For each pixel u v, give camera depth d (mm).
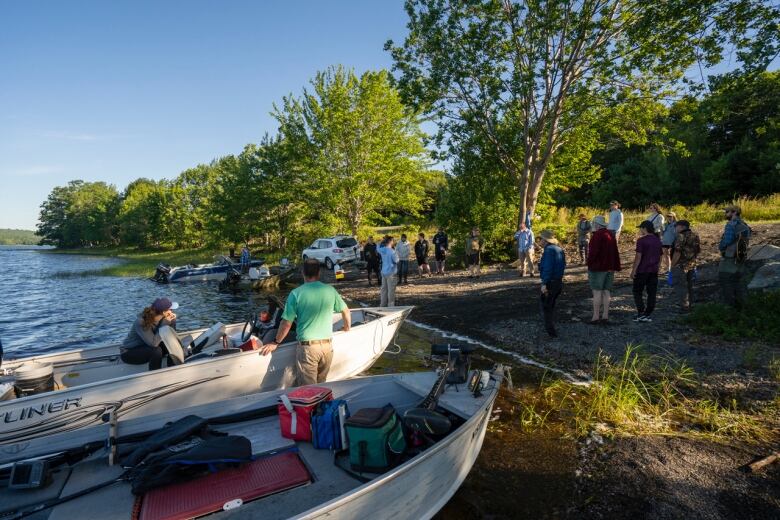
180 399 5383
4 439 4418
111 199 98500
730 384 5906
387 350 8719
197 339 6957
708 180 28312
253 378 5918
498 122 18922
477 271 15992
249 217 35219
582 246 15516
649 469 4246
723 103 13445
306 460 3691
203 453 3283
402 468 3189
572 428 5160
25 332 13492
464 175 19266
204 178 56688
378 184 27734
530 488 4098
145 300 18781
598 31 15031
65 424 4734
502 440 4988
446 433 3916
